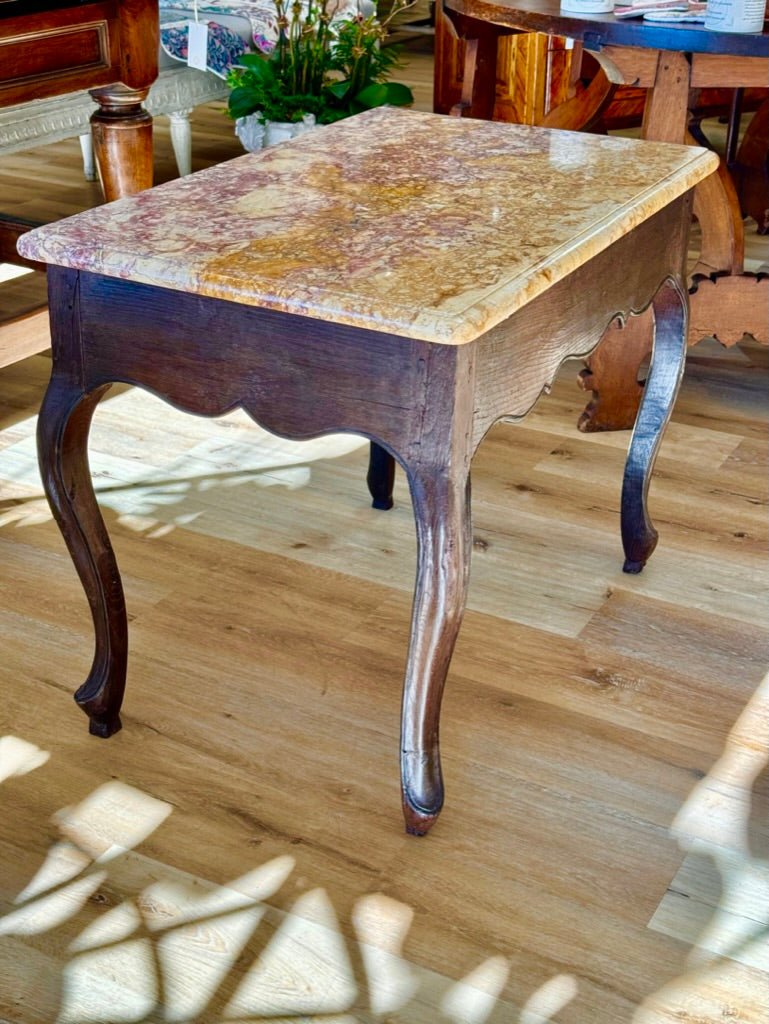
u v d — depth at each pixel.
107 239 1.44
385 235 1.45
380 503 2.44
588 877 1.56
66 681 1.93
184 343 1.45
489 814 1.66
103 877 1.55
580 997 1.39
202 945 1.45
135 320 1.46
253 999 1.38
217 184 1.65
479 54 3.22
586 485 2.54
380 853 1.59
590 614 2.11
